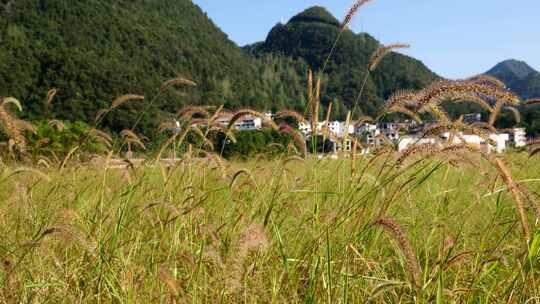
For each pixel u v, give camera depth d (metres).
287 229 4.43
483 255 3.48
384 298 3.56
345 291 2.96
